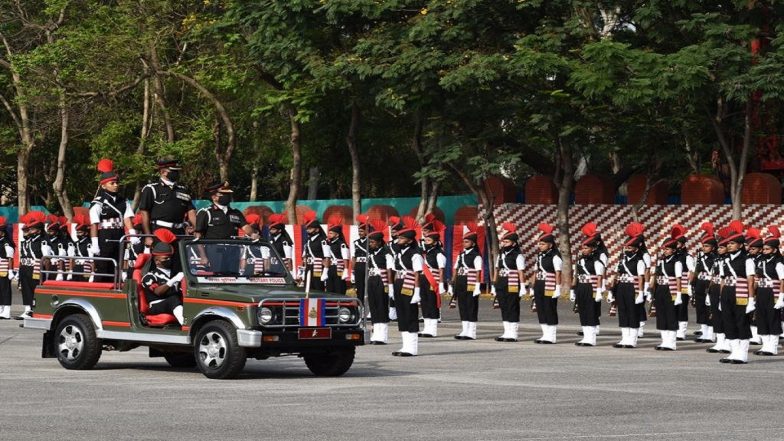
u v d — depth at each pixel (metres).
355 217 40.22
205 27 38.81
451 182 52.56
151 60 42.00
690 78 30.95
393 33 35.16
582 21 34.53
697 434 11.84
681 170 42.31
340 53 36.91
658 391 15.78
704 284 25.39
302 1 35.03
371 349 22.67
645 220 38.56
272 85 40.78
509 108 35.59
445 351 22.30
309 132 43.47
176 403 13.86
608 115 35.91
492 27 34.97
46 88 43.12
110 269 19.28
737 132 36.69
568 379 17.22
